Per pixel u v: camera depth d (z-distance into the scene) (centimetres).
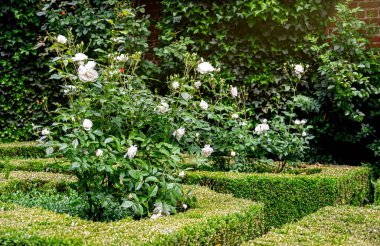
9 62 880
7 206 348
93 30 803
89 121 354
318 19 714
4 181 491
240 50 742
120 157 367
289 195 492
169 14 790
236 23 738
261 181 497
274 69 732
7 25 871
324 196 501
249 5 718
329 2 712
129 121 403
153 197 379
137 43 776
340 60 658
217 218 328
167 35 777
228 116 652
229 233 334
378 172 643
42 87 883
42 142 379
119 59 413
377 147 643
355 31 673
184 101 418
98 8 822
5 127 891
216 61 738
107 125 385
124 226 300
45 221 302
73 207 416
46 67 882
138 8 817
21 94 888
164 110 395
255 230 371
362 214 334
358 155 688
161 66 786
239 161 577
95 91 388
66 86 381
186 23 780
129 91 397
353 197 561
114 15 793
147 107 399
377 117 666
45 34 873
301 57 723
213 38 755
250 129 733
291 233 288
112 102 383
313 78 705
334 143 698
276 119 670
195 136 478
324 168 596
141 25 776
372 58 662
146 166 366
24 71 885
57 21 822
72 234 278
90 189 379
